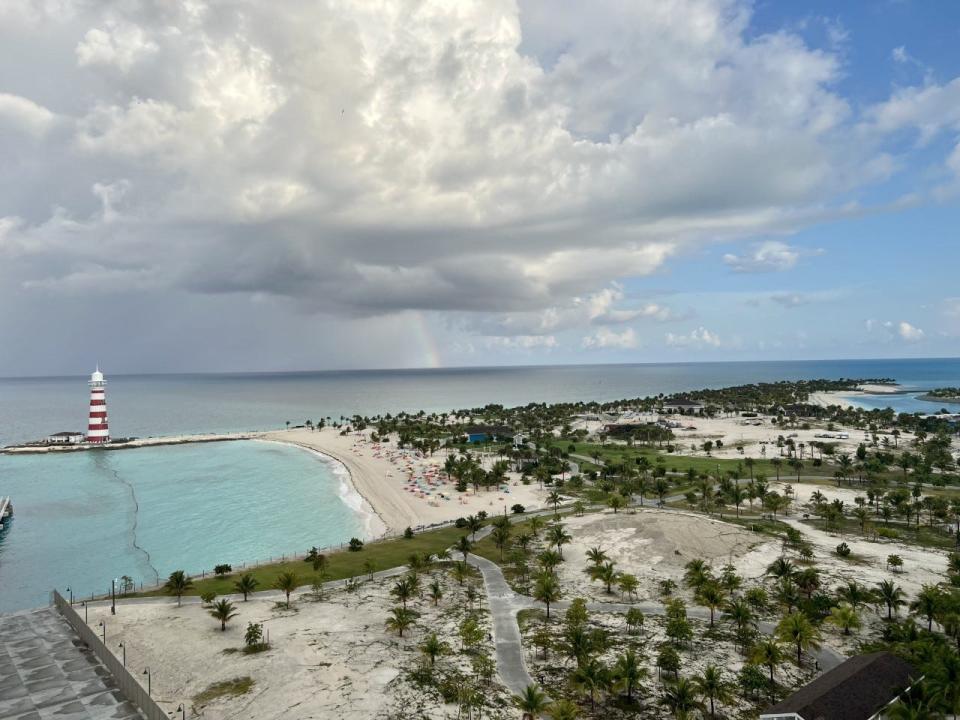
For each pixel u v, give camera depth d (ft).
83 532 513.86
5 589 383.04
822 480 646.74
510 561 392.88
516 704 219.82
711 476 654.94
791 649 259.80
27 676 234.79
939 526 473.26
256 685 229.66
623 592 336.29
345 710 213.05
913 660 225.97
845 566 359.05
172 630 283.59
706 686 212.43
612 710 216.33
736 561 370.12
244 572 385.91
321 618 300.40
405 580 334.03
